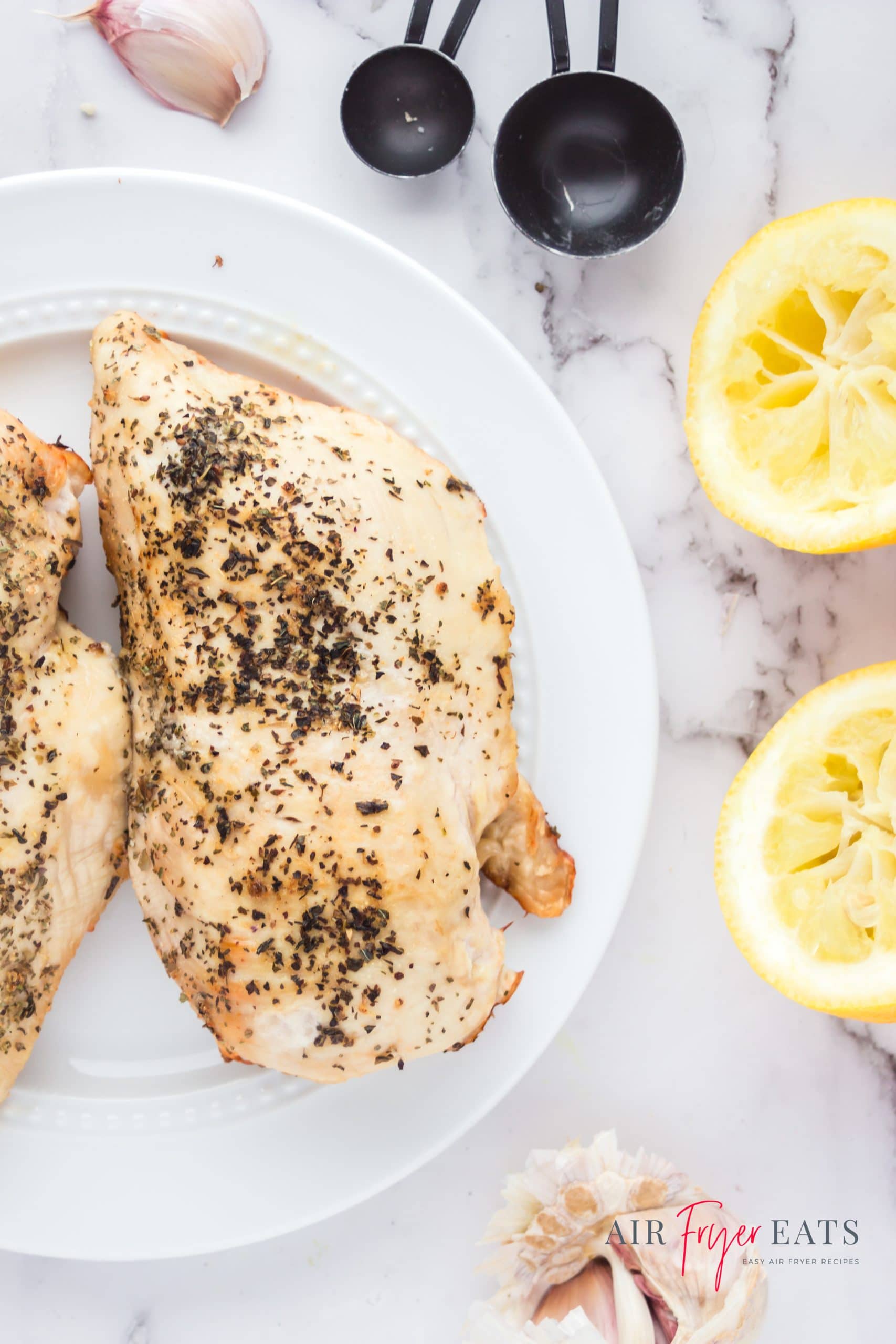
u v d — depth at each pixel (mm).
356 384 409
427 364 407
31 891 379
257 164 420
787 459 402
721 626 429
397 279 403
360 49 420
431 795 363
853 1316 431
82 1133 413
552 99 414
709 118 424
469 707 373
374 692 365
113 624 411
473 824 374
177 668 365
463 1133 411
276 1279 434
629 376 426
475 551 380
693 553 429
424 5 407
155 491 365
